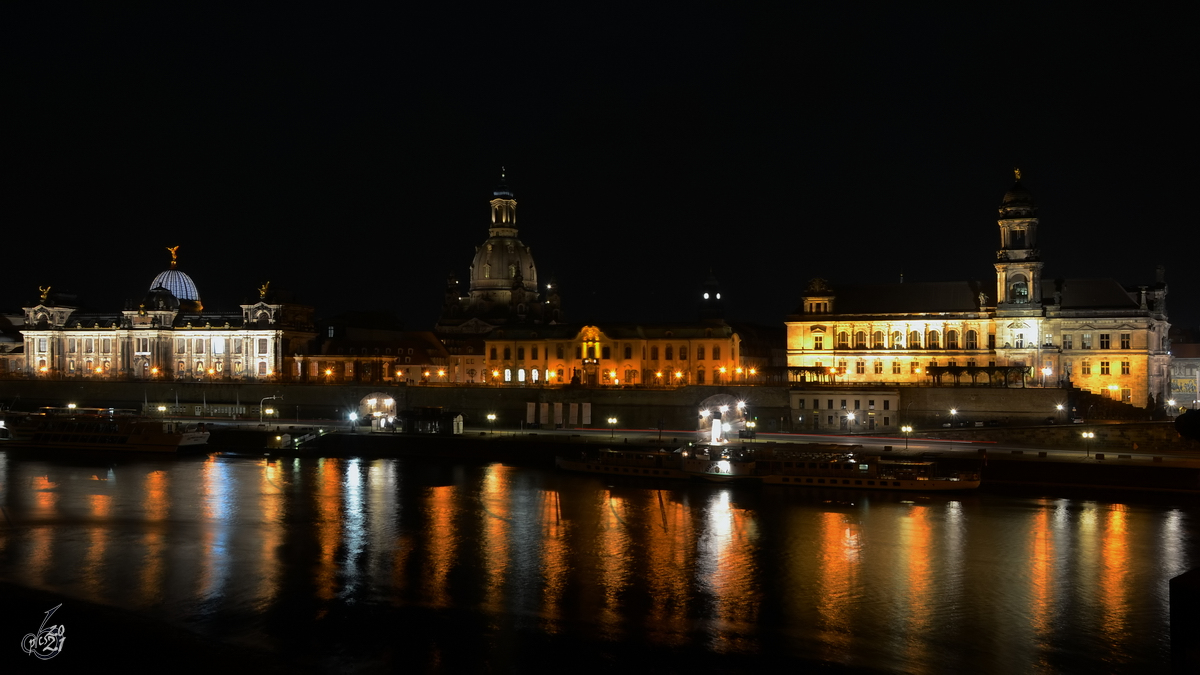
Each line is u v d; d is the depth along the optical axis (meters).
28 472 129.88
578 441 139.88
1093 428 125.25
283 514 100.38
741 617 67.44
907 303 170.12
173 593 72.69
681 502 105.19
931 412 149.00
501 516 98.81
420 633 64.38
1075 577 75.75
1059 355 158.12
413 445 144.50
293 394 191.25
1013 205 160.00
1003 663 59.31
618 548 85.62
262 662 59.34
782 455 115.62
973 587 73.56
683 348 188.00
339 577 77.12
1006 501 103.19
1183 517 94.38
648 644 62.53
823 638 63.50
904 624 65.94
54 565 80.44
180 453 148.62
